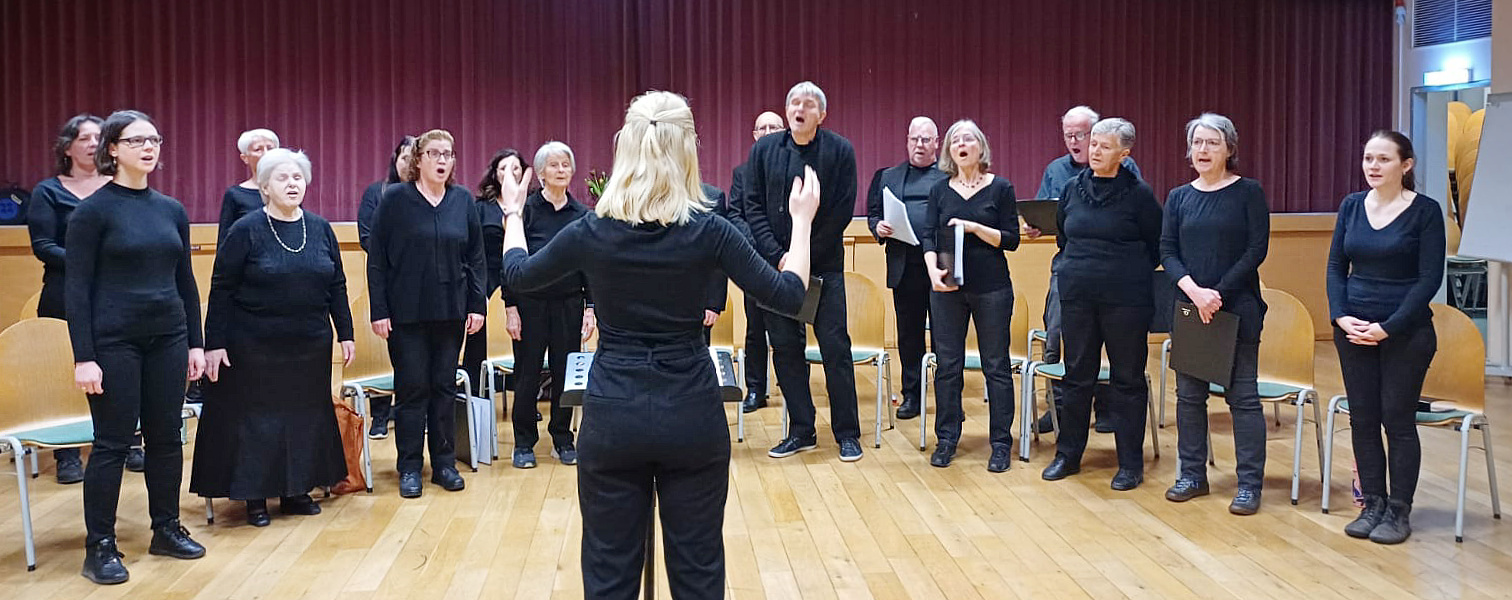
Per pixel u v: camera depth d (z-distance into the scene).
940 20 8.27
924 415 4.95
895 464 4.71
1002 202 4.63
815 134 4.62
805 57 8.22
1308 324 4.39
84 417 3.95
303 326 3.91
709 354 2.44
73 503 4.21
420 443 4.32
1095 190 4.28
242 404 3.85
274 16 7.84
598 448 2.33
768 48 8.19
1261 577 3.34
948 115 8.31
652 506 2.62
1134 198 4.24
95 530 3.38
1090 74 8.38
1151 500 4.16
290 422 3.91
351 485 4.30
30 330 3.82
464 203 4.36
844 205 4.65
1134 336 4.24
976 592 3.24
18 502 4.21
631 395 2.31
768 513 4.02
